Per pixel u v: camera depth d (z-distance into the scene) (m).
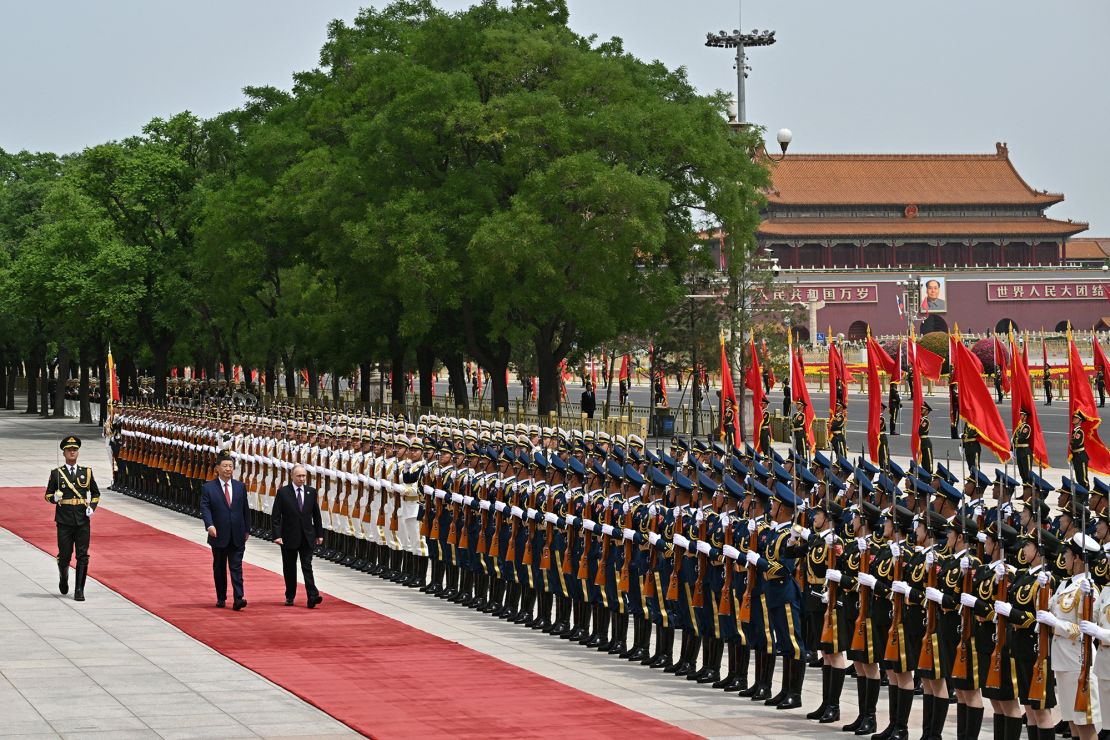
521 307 48.75
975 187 149.88
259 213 58.78
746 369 55.97
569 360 63.19
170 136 71.12
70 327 71.81
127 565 27.23
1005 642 13.14
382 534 26.08
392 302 53.53
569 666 18.14
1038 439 25.03
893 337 114.56
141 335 74.44
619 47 56.50
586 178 45.75
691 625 17.41
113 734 14.42
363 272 52.47
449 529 23.23
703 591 17.12
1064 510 15.99
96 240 67.88
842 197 145.62
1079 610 12.68
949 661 13.87
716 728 14.76
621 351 67.00
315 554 28.88
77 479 23.48
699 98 52.75
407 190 49.56
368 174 51.03
